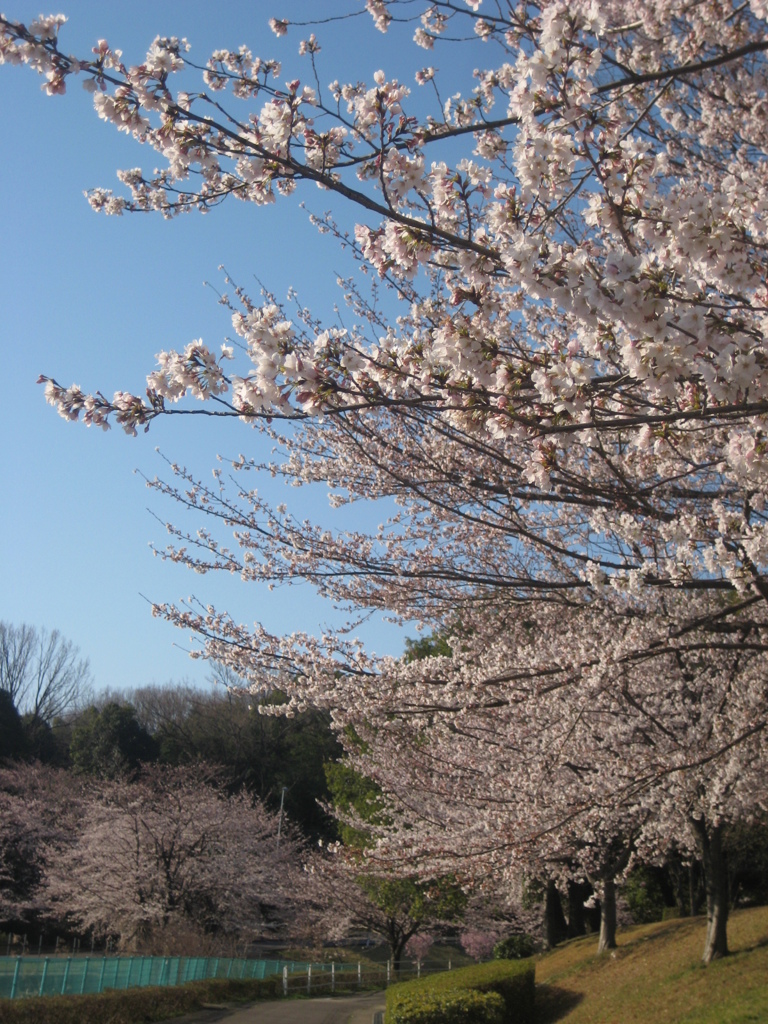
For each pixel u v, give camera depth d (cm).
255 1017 1714
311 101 405
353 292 856
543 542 691
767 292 375
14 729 4075
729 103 648
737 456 414
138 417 393
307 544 796
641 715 934
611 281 328
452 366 386
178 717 5169
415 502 820
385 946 3628
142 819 2719
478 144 477
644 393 569
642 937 1772
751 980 1124
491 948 2986
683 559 584
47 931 3100
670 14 474
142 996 1534
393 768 1200
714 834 1321
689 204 349
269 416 375
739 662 863
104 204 486
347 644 809
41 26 356
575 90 355
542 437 409
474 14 477
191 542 802
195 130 402
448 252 409
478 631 870
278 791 4244
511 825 866
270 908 3167
